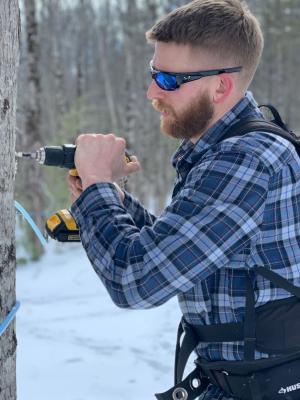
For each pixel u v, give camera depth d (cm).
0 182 175
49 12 2591
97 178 169
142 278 157
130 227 164
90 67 3559
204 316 171
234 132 168
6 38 171
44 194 1355
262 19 2916
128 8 2036
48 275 1115
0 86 172
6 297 181
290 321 167
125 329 679
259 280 165
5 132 175
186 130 172
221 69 166
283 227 164
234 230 156
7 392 187
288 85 3231
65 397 491
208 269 157
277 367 168
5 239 179
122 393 499
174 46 166
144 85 2302
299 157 169
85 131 1916
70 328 698
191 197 159
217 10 165
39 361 578
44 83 2525
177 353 185
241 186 158
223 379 174
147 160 2386
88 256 166
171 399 180
